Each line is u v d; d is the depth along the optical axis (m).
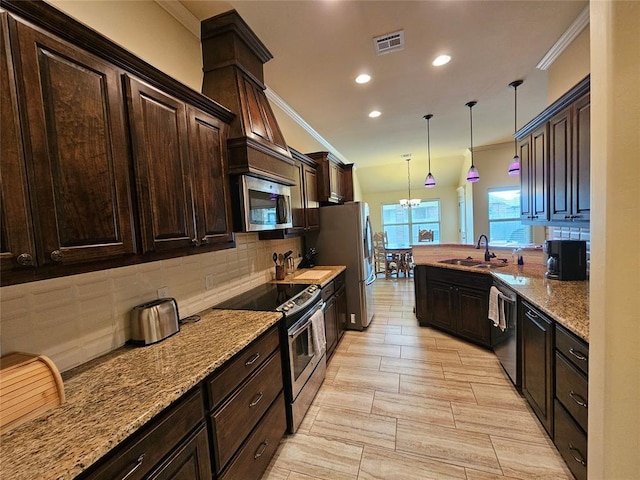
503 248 3.54
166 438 1.03
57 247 0.94
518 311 2.27
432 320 3.79
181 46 1.94
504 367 2.65
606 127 0.86
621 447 0.89
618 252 0.86
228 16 1.95
